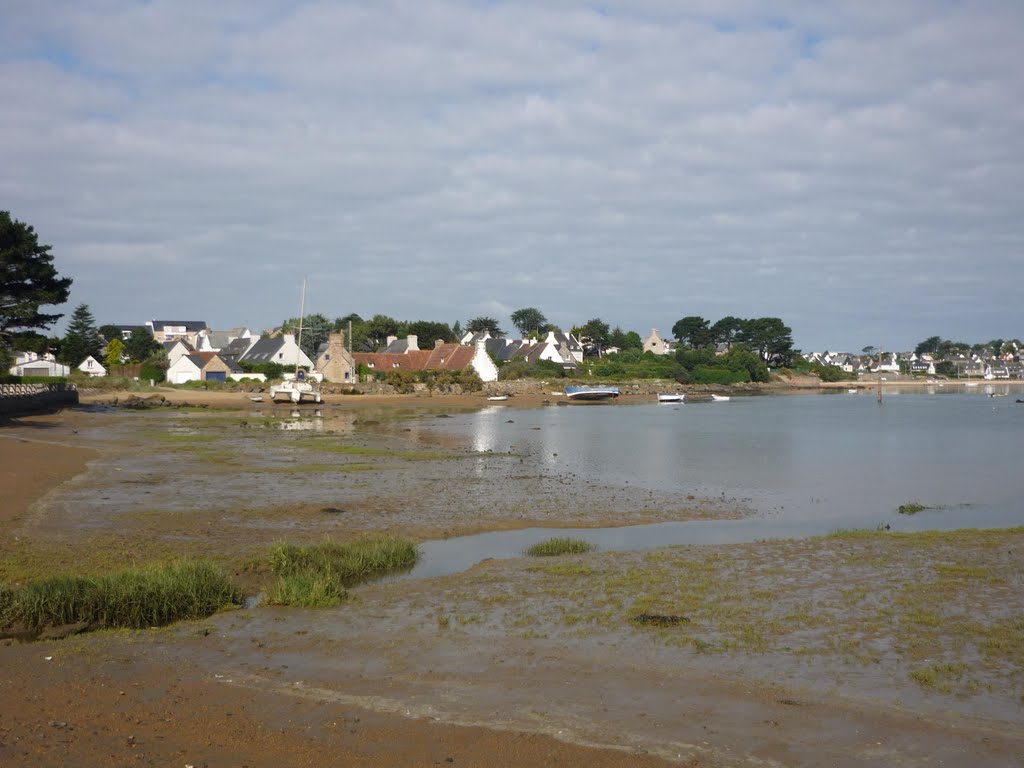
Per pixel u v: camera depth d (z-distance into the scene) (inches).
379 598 537.0
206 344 5826.8
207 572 536.7
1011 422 2509.8
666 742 316.8
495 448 1608.0
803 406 3617.1
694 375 5728.3
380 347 5743.1
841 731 327.9
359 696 362.6
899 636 450.0
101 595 482.6
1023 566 614.9
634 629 466.0
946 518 887.7
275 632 460.1
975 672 394.3
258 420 2242.9
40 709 337.1
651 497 1010.1
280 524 786.8
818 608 506.0
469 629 467.5
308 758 298.0
